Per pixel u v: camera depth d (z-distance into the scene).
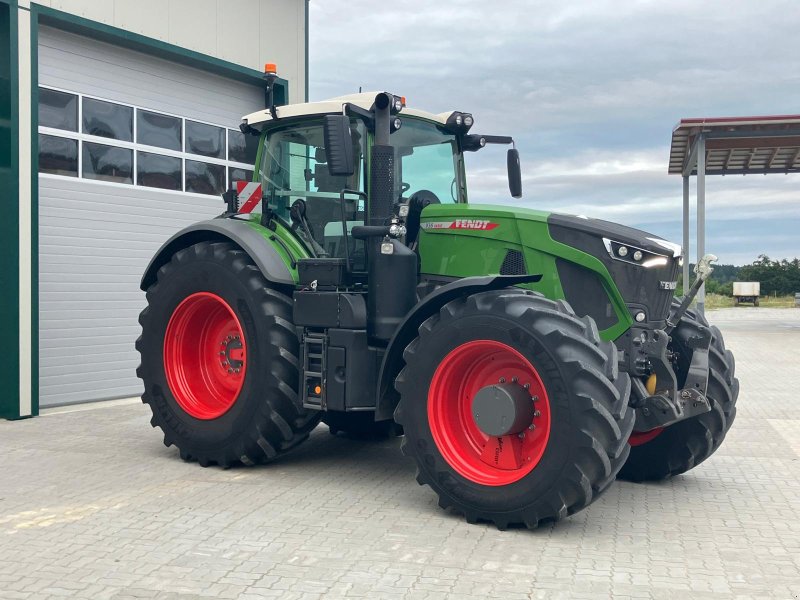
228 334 6.03
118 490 5.08
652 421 4.65
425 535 4.20
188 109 9.67
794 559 3.88
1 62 7.46
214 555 3.86
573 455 4.07
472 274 5.15
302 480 5.38
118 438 6.75
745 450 6.54
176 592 3.41
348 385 5.13
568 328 4.24
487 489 4.34
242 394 5.55
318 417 5.66
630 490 5.28
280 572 3.64
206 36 9.51
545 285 4.92
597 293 4.82
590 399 4.05
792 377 11.26
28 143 7.57
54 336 8.21
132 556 3.85
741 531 4.34
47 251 8.12
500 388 4.39
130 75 8.96
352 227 5.48
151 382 6.01
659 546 4.07
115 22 8.46
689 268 19.64
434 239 5.33
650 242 4.77
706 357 4.95
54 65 8.16
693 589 3.48
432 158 5.88
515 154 6.12
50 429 7.14
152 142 9.23
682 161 19.44
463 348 4.47
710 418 5.27
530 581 3.55
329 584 3.50
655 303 4.76
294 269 5.64
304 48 10.90
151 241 9.22
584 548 4.02
